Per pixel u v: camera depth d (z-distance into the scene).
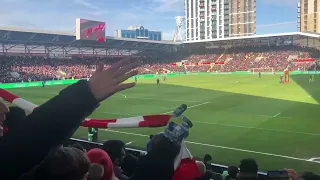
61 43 79.75
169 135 2.67
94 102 1.87
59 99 1.85
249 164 5.35
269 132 23.00
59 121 1.80
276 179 5.13
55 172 1.88
